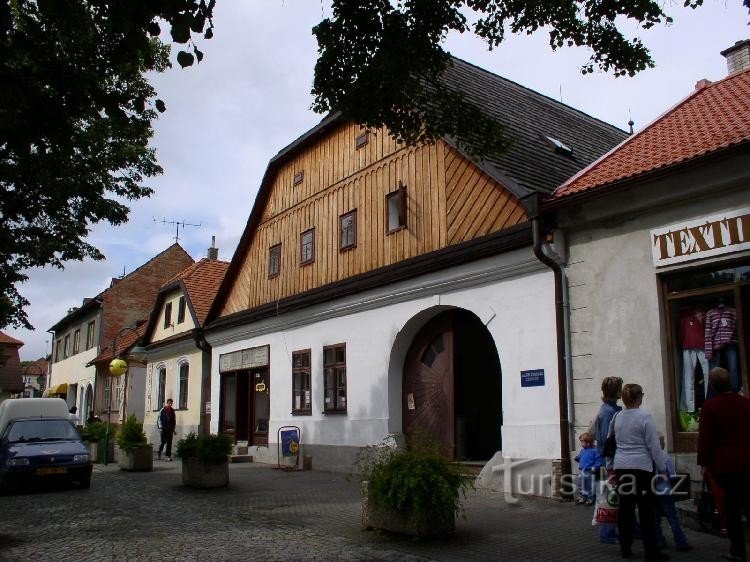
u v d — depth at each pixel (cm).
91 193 1584
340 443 1591
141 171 1712
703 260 918
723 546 724
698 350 934
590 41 916
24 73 646
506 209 1232
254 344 2033
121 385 3425
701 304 938
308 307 1744
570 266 1095
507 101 1705
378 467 867
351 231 1669
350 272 1645
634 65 924
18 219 1527
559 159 1449
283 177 2030
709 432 662
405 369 1488
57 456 1409
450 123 934
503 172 1236
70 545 825
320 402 1683
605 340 1027
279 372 1880
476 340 1524
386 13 818
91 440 2138
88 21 647
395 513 830
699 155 888
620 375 1000
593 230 1066
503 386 1188
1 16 589
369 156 1638
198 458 1359
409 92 880
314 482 1427
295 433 1723
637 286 995
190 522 972
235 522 964
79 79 668
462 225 1324
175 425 2288
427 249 1403
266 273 2045
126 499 1241
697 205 934
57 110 665
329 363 1672
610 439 705
